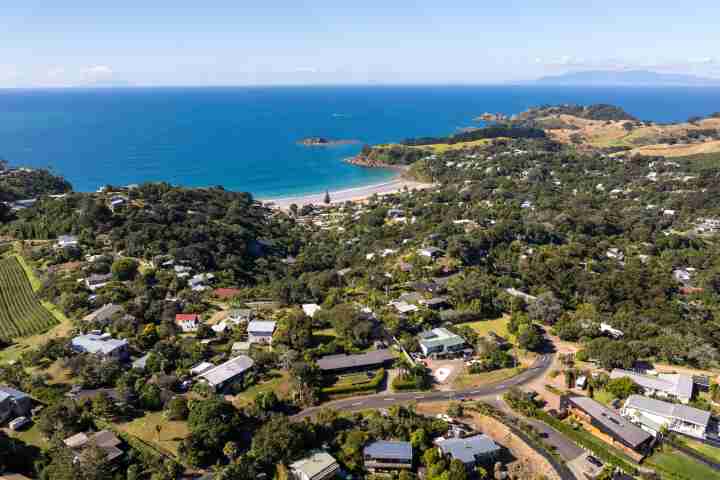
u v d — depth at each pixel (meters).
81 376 94.44
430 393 99.25
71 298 122.69
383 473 76.19
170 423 84.12
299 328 111.69
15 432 80.81
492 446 79.94
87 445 75.44
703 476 78.12
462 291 137.25
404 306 131.50
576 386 102.06
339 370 103.19
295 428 79.31
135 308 118.88
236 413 83.56
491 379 104.94
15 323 117.56
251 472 72.00
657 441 86.00
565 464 79.69
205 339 113.25
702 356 110.94
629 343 115.50
